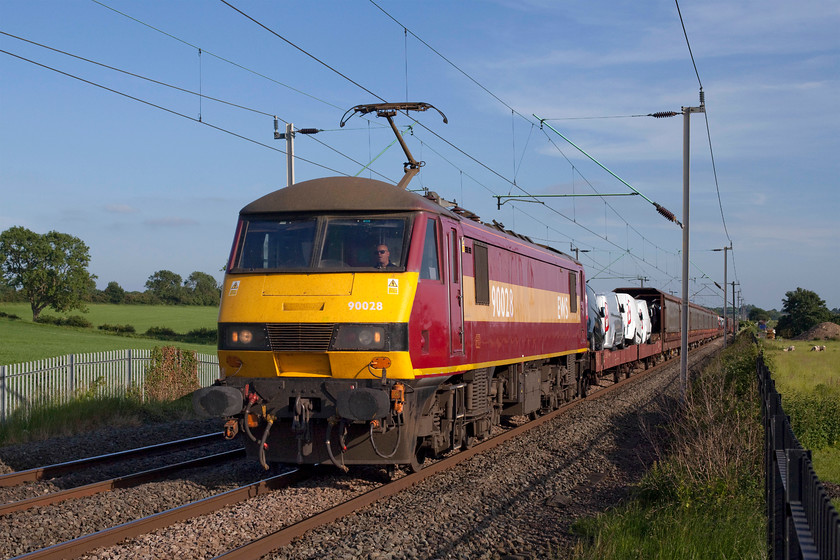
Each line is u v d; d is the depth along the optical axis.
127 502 9.05
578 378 22.14
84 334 60.56
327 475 10.86
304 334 9.51
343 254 9.85
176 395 20.22
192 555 7.09
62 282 75.31
